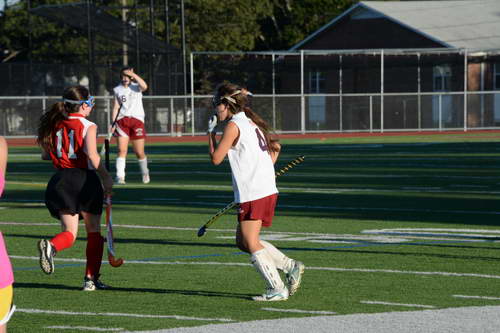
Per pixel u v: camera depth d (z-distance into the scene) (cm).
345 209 4359
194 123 12950
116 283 2558
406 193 5128
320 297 2336
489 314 2111
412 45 16625
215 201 4800
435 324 2005
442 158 8131
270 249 2322
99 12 13400
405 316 2094
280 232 3575
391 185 5625
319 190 5325
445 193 5112
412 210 4309
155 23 18000
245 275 2675
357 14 17388
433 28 16638
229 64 15275
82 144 2375
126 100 5641
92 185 2394
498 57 15725
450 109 13750
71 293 2427
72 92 2373
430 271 2711
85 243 3359
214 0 18562
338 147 10144
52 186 2380
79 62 16150
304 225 3788
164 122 12738
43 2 18262
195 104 12988
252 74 17650
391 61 14675
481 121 13875
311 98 13375
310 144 10888
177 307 2231
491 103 13862
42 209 4519
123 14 15312
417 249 3138
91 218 2441
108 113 11844
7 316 1488
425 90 16150
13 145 11375
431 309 2175
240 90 2295
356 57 14688
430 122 13700
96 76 13575
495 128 13900
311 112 13388
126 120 5656
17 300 2331
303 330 1955
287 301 2291
